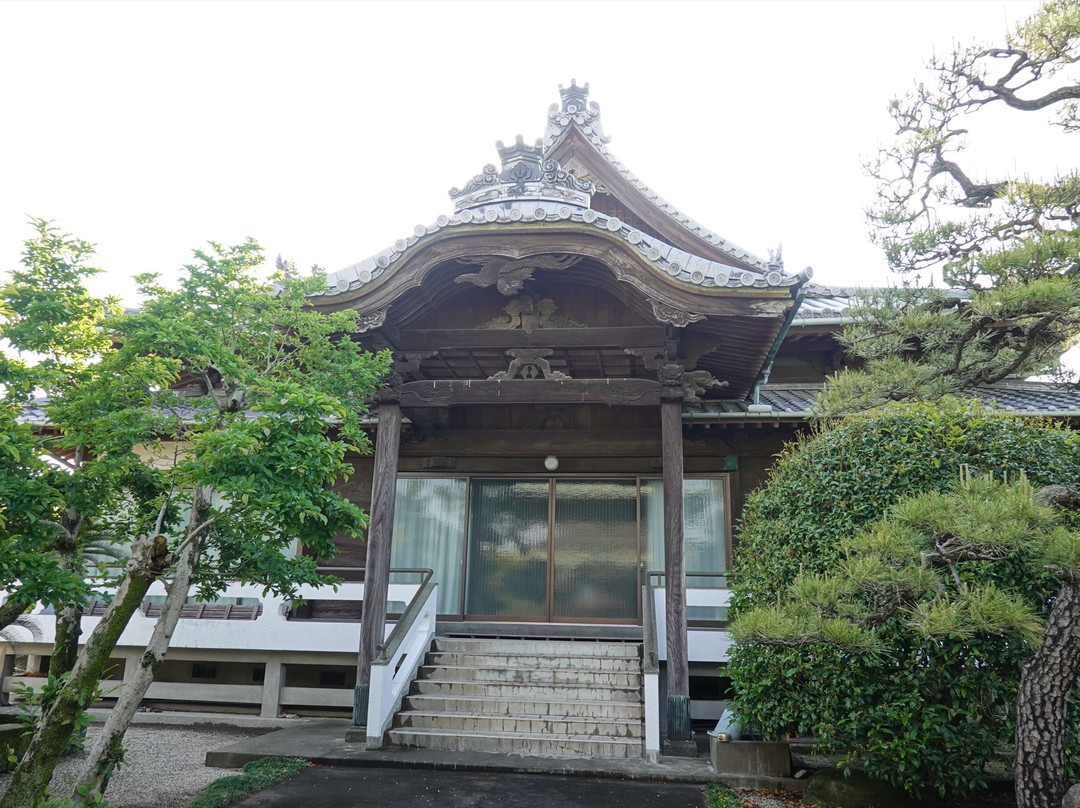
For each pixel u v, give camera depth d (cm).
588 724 887
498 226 925
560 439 1273
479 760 814
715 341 1009
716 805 679
